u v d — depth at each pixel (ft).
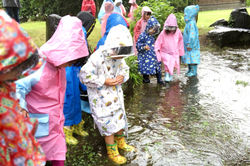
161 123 12.57
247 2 91.50
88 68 8.79
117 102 9.40
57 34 7.51
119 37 8.59
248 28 35.83
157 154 10.02
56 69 7.64
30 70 5.18
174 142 10.84
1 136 5.28
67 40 7.30
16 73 4.91
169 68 18.44
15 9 25.77
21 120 5.51
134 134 11.58
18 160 5.49
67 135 10.79
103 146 10.65
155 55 18.16
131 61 19.26
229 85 17.48
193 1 84.28
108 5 16.40
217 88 17.02
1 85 5.16
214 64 22.89
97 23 41.86
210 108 14.06
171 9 29.58
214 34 30.83
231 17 38.19
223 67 21.84
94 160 9.67
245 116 13.01
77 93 10.48
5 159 5.41
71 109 10.33
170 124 12.44
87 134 11.57
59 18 11.39
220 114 13.30
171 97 15.84
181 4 80.53
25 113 7.20
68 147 10.52
